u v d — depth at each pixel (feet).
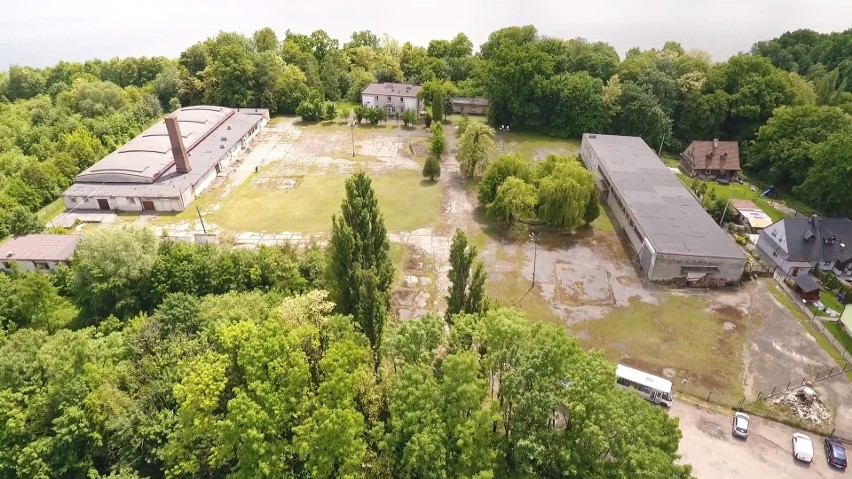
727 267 191.21
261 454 98.53
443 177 286.46
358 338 122.72
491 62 371.35
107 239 172.24
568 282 197.36
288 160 309.01
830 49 405.59
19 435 117.39
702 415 142.41
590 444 92.43
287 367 104.68
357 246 148.97
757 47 446.19
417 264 209.15
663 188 239.71
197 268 173.58
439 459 91.71
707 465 128.16
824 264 200.54
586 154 303.89
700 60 370.94
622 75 371.97
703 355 162.50
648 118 330.54
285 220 242.37
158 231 232.12
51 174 270.46
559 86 344.69
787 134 282.36
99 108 352.28
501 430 108.88
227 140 314.35
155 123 356.59
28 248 206.59
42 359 122.93
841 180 233.55
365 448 99.04
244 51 409.69
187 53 418.72
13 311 167.84
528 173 241.96
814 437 136.98
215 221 241.96
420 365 104.37
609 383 98.53
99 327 156.04
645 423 95.61
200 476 112.57
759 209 242.99
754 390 150.10
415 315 179.73
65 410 116.88
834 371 156.46
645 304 184.96
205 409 104.06
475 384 97.96
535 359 96.89
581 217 226.58
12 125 332.39
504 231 233.35
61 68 455.22
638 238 212.84
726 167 292.81
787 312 181.27
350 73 454.81
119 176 258.57
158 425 117.70
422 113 385.50
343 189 272.31
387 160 308.40
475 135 278.46
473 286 138.41
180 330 142.61
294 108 388.57
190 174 270.26
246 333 110.52
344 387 101.50
